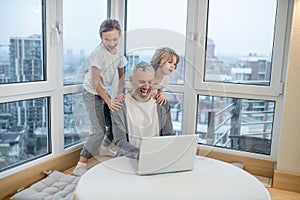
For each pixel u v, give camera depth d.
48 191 1.80
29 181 1.95
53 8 2.04
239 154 2.34
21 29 1.86
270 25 2.18
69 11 2.21
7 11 1.76
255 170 2.30
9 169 1.83
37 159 2.04
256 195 1.32
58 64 2.13
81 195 1.27
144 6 2.56
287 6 2.08
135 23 2.63
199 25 2.33
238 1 2.24
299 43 1.91
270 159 2.25
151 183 1.38
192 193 1.31
